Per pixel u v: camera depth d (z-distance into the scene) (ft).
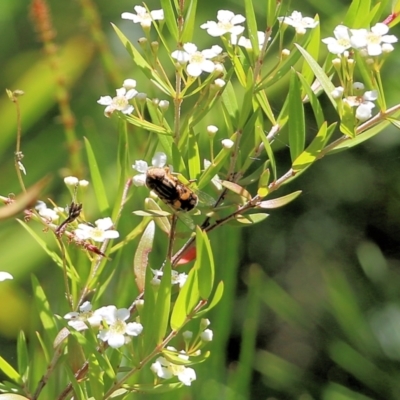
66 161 2.47
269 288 2.92
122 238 2.21
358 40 2.01
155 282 2.02
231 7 2.89
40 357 2.15
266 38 2.06
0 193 2.42
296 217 4.20
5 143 2.42
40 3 2.33
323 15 2.69
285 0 2.65
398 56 2.65
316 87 2.11
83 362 2.10
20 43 3.09
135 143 2.25
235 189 2.04
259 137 2.09
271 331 4.45
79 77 2.82
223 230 2.30
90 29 2.49
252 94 2.06
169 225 2.09
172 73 2.53
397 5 2.09
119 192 2.10
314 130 3.19
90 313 2.02
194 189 2.06
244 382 2.37
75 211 2.04
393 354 2.77
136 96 2.11
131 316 2.10
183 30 2.06
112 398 2.07
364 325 2.78
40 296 2.08
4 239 2.38
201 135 2.20
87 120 2.38
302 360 4.18
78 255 2.09
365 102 2.02
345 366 2.75
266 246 4.26
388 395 2.72
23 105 2.40
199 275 2.00
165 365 2.03
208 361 2.32
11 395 2.03
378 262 3.17
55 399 2.12
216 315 2.32
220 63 2.07
